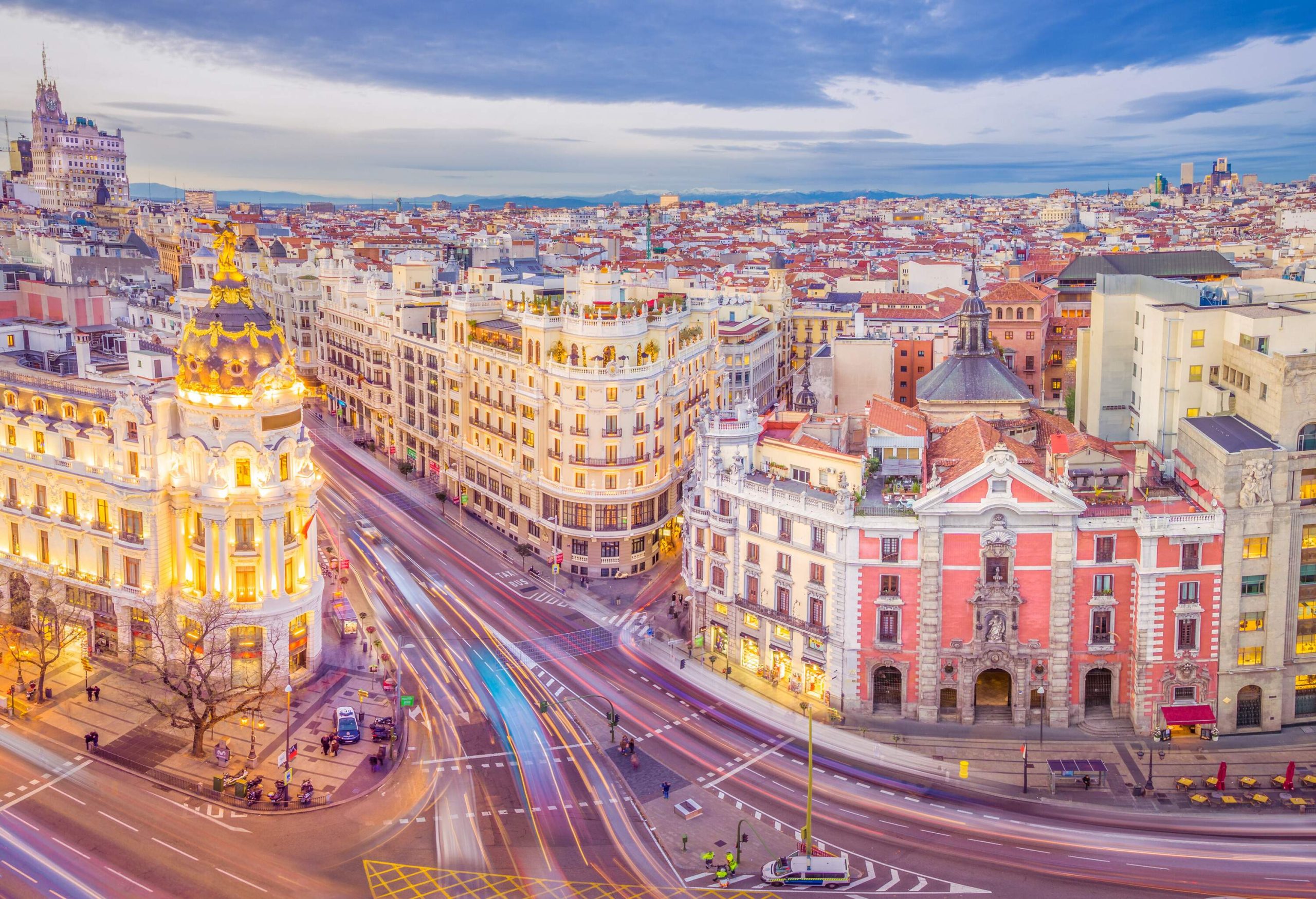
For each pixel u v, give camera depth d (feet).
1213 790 332.80
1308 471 356.38
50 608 403.13
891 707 384.47
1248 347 398.21
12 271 646.74
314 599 404.98
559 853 303.27
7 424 424.05
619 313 510.17
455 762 351.67
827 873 287.07
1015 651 368.89
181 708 379.35
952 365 509.35
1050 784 338.34
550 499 527.40
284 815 319.68
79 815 316.19
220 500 380.99
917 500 368.68
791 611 395.75
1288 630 366.22
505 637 447.01
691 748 362.53
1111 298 484.33
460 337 598.75
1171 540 354.95
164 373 430.20
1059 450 387.75
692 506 431.43
